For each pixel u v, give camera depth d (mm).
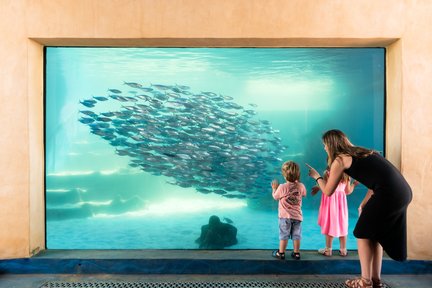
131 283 4168
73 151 6645
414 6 4398
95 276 4406
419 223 4465
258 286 4059
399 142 4484
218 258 4531
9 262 4488
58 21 4457
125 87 7012
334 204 4590
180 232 7043
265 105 8070
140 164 7211
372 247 3570
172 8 4430
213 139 7758
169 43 4707
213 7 4426
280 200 4566
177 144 7520
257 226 7422
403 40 4410
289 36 4426
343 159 3541
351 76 7672
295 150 8586
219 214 7809
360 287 3576
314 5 4418
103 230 6859
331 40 4535
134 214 7105
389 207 3324
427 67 4418
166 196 7594
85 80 6719
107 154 6973
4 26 4453
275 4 4422
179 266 4492
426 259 4477
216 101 7676
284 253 4516
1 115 4453
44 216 4969
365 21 4406
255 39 4496
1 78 4453
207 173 7750
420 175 4445
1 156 4453
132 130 7168
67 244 6367
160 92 7285
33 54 4617
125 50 6766
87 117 6707
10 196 4477
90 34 4457
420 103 4438
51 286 4082
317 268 4457
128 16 4441
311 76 7801
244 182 8008
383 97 4961
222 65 7406
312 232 6945
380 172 3385
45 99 4945
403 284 4133
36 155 4727
